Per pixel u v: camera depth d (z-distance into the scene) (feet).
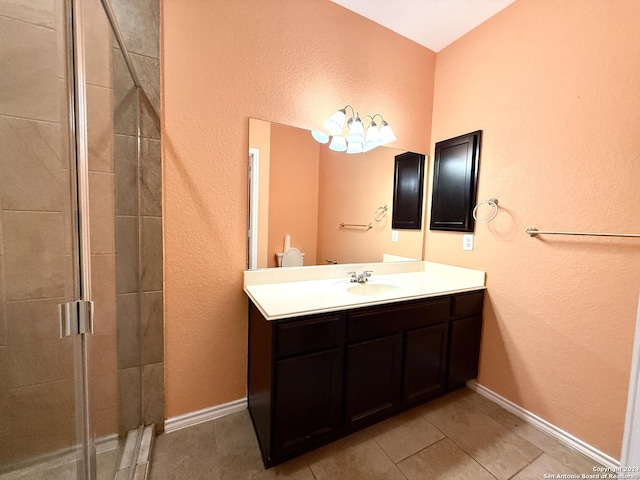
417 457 4.62
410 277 6.94
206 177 5.03
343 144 6.28
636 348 4.18
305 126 5.83
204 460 4.47
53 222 3.33
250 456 4.55
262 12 5.25
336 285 5.88
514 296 5.72
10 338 3.50
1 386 3.51
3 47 3.23
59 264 3.35
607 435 4.51
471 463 4.53
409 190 7.29
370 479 4.22
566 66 4.89
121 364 4.33
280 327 4.07
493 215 6.00
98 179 3.63
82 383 3.39
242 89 5.20
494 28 5.99
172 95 4.67
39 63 3.24
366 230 6.75
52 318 3.39
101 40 3.61
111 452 3.98
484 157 6.20
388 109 6.76
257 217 5.56
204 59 4.86
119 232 4.22
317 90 5.88
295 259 6.00
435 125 7.33
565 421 4.99
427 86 7.30
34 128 3.25
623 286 4.34
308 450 4.65
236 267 5.43
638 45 4.14
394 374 5.18
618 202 4.36
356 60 6.25
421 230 7.51
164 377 4.95
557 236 5.06
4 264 3.36
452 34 6.66
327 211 6.27
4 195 3.31
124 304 4.38
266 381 4.35
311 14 5.70
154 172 4.62
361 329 4.73
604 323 4.54
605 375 4.53
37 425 3.53
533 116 5.35
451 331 5.88
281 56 5.48
